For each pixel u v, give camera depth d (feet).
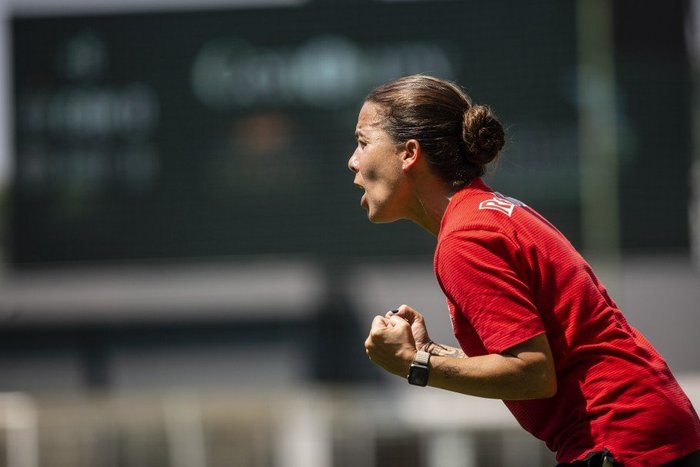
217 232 120.06
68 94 122.31
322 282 117.91
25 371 120.37
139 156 121.49
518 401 31.35
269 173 119.96
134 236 121.19
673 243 115.75
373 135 32.37
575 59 117.29
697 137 117.60
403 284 116.78
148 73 121.60
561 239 31.01
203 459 116.67
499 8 118.01
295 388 116.57
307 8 119.96
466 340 30.94
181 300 119.55
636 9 117.39
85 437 118.73
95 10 122.11
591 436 29.91
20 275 121.90
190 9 121.39
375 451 113.09
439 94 32.01
